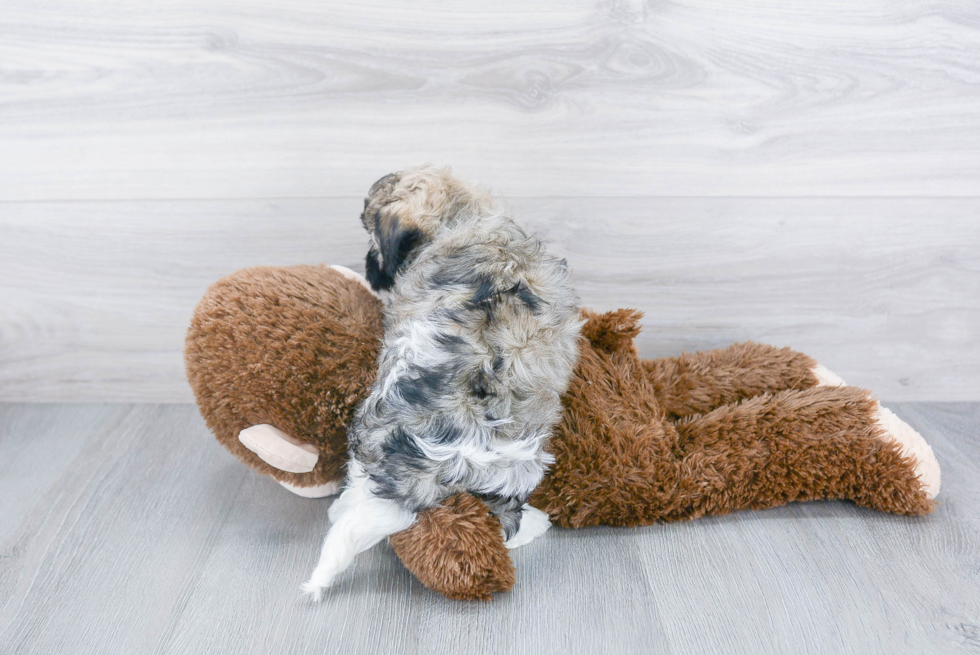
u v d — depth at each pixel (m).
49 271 1.50
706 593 1.10
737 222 1.47
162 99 1.36
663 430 1.25
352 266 1.51
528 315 1.09
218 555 1.19
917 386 1.64
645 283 1.53
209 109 1.37
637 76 1.34
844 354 1.61
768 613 1.06
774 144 1.40
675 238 1.49
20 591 1.11
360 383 1.17
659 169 1.42
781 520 1.25
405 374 1.06
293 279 1.24
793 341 1.60
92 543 1.21
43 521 1.26
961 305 1.55
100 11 1.29
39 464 1.42
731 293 1.54
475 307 1.07
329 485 1.29
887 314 1.56
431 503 1.07
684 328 1.58
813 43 1.32
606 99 1.36
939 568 1.14
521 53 1.33
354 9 1.29
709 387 1.39
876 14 1.30
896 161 1.42
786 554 1.17
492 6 1.29
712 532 1.22
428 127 1.39
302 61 1.33
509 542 1.18
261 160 1.41
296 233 1.48
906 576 1.13
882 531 1.22
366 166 1.42
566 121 1.38
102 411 1.61
